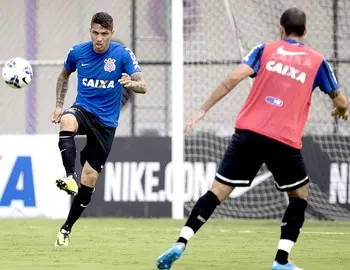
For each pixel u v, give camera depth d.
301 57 22.86
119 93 31.61
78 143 49.06
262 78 22.80
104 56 31.20
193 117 22.66
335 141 47.66
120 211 48.56
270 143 22.52
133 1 55.62
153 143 48.56
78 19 56.34
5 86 56.34
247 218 48.38
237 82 22.61
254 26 53.12
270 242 33.91
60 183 28.92
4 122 56.47
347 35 52.09
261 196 48.25
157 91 54.97
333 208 47.38
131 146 48.78
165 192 48.28
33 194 48.38
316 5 52.66
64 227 31.30
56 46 56.56
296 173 22.97
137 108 54.91
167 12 55.41
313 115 51.81
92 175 31.33
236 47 53.00
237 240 34.69
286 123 22.56
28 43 56.75
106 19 30.67
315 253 29.77
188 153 48.75
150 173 48.44
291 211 23.30
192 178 48.56
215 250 30.31
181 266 25.02
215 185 23.16
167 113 54.53
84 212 48.84
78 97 31.48
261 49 23.02
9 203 48.53
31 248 30.11
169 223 44.00
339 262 26.81
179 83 46.31
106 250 29.66
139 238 34.72
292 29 23.25
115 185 48.75
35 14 56.69
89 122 31.00
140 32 55.66
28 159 48.56
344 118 24.19
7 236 35.25
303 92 22.73
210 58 53.38
